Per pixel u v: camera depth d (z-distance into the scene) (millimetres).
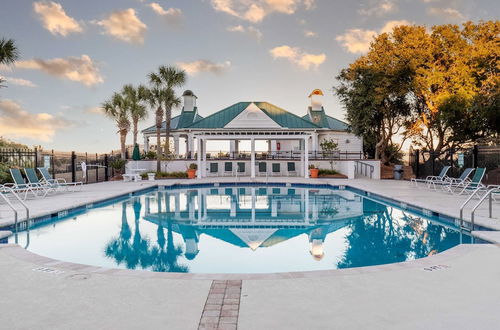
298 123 30203
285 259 6023
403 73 25641
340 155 31094
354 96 25781
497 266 4406
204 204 12961
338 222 9461
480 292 3514
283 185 20250
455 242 7129
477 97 21641
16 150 17578
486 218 7871
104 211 11211
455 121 24797
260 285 3730
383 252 6430
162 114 25219
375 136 27938
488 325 2768
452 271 4203
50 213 9312
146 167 25719
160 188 18453
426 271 4211
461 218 7641
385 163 29391
